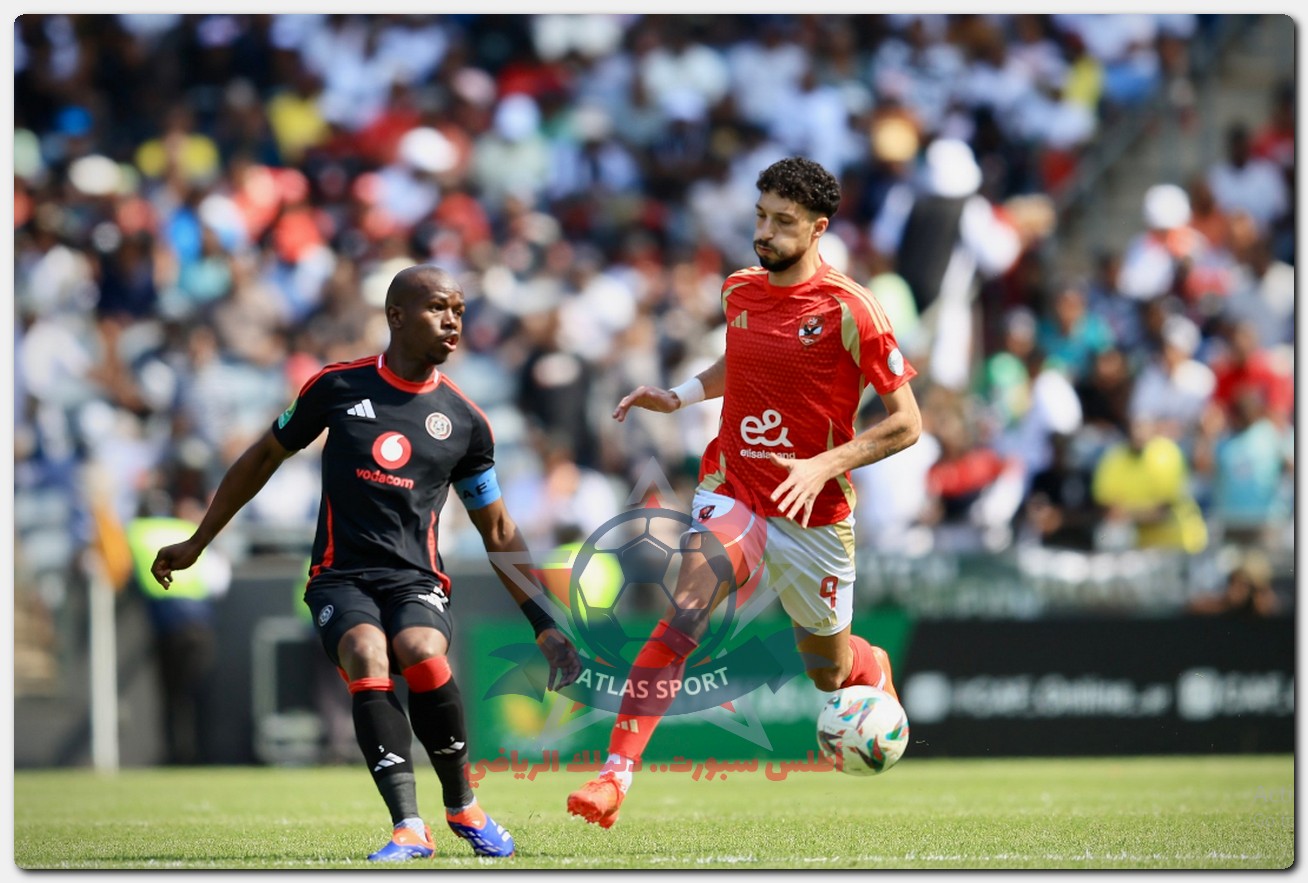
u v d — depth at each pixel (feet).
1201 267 176.04
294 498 129.70
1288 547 128.47
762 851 59.82
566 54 200.54
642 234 183.52
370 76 193.67
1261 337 174.70
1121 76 200.13
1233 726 119.44
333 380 58.34
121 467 139.54
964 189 160.04
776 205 58.85
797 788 94.02
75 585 113.70
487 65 199.82
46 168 178.09
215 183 173.68
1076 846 62.18
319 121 188.44
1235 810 77.66
